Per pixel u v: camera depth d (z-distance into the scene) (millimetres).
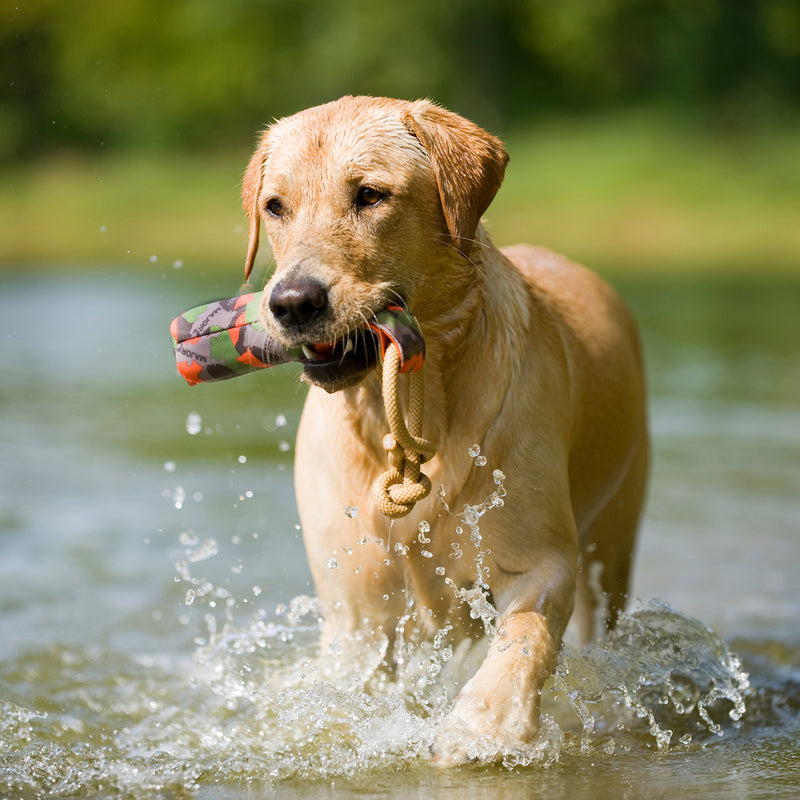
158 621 9023
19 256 49281
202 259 47188
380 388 6566
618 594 8867
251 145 79438
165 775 6250
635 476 8805
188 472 13344
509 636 6367
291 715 6875
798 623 8984
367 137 6422
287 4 83438
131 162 68688
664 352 21875
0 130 68125
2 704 7328
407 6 78062
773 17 72188
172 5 85250
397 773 6203
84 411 16953
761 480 12984
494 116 77062
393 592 6941
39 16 75375
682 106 71312
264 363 6598
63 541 10859
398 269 6410
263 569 10172
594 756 6480
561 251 47594
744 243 48625
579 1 76062
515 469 6707
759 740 6809
